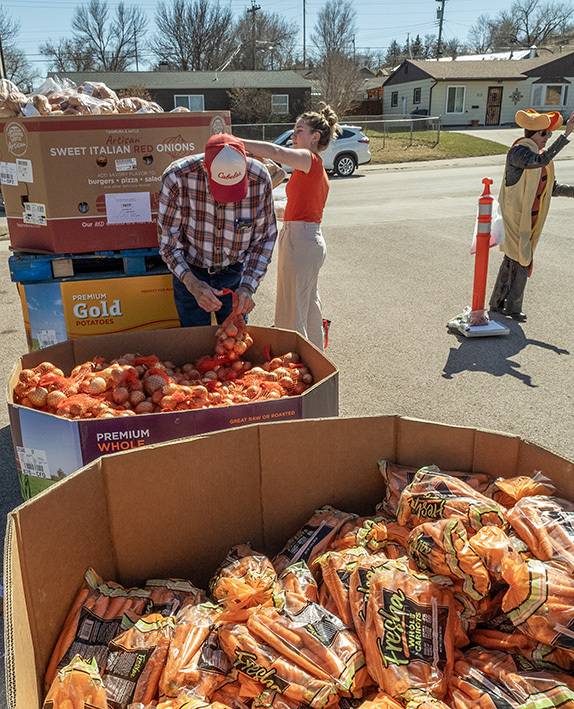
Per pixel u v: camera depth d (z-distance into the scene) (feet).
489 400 14.65
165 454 6.59
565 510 6.03
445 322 20.51
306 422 7.11
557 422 13.51
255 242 11.47
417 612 5.59
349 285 25.17
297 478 7.32
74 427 7.86
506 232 19.51
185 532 6.98
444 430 7.13
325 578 6.31
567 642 4.99
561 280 24.76
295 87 110.83
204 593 6.61
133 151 11.85
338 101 128.98
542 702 4.81
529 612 5.10
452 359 17.29
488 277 25.91
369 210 43.65
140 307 12.79
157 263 13.43
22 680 4.65
